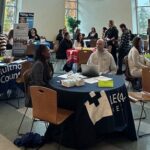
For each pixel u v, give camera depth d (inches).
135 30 435.5
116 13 430.0
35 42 300.5
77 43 326.0
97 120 110.6
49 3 429.4
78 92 110.4
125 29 293.1
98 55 174.9
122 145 122.8
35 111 110.7
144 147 121.3
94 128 110.9
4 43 219.9
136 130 139.1
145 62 205.9
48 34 435.2
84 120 110.0
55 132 124.0
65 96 113.3
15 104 179.2
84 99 110.0
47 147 119.6
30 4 415.2
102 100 111.1
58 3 437.4
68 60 258.1
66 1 457.7
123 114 121.0
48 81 128.3
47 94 103.4
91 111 109.6
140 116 152.8
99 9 444.1
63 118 108.1
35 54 134.9
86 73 138.4
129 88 208.4
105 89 114.5
